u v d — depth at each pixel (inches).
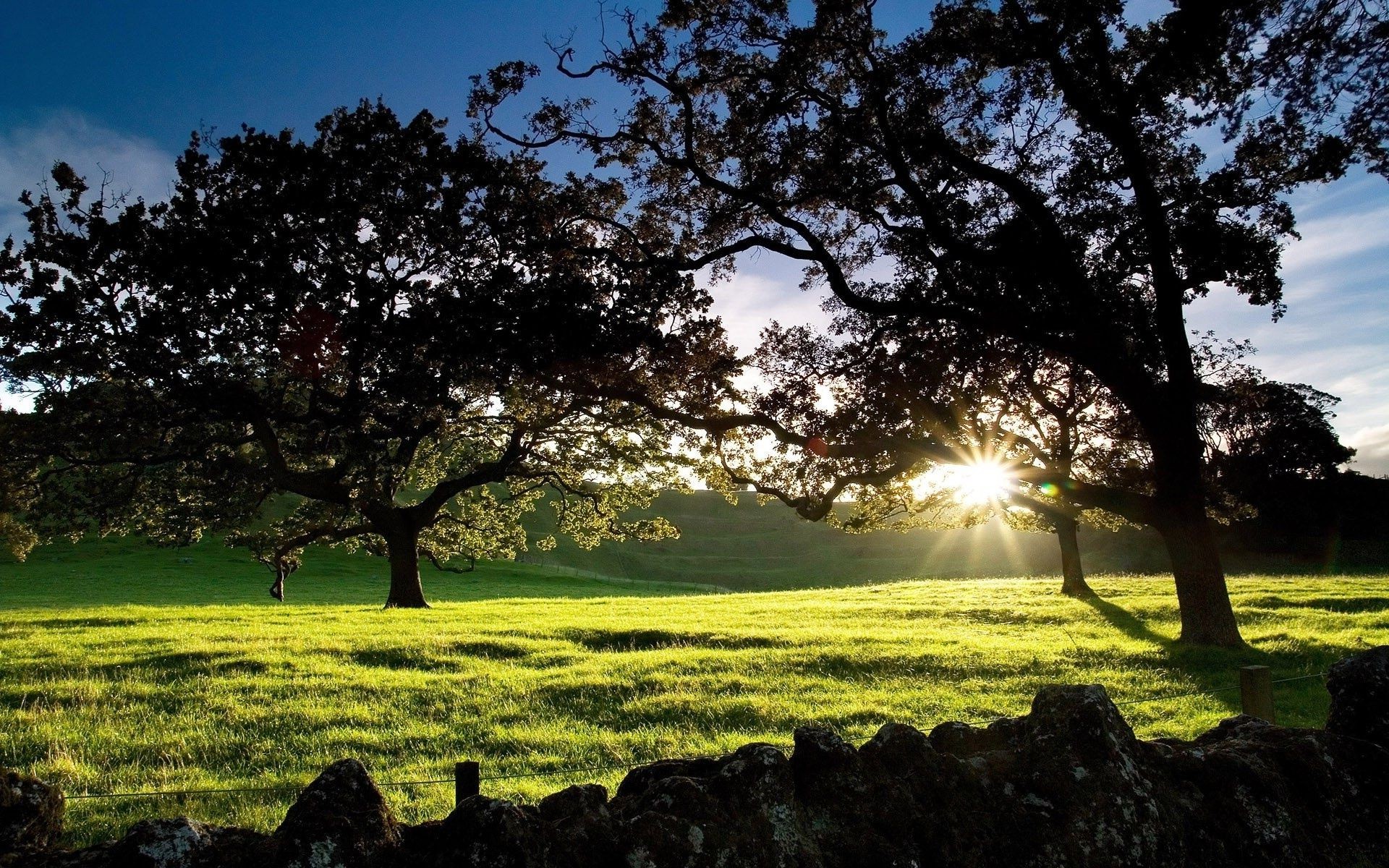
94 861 127.6
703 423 778.8
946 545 4527.6
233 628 878.4
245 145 789.9
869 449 765.3
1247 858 174.1
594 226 836.6
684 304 766.5
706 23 726.5
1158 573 2379.4
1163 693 550.3
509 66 754.2
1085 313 717.9
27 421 1067.3
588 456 1481.3
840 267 852.6
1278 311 739.4
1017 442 1116.5
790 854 140.6
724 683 584.1
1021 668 639.1
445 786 355.3
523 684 581.9
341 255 810.2
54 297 832.3
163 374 872.3
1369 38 461.7
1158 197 717.3
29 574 2298.2
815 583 3927.2
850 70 729.0
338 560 2933.1
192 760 403.2
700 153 804.0
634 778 167.8
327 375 920.9
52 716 478.6
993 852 154.3
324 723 475.5
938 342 785.6
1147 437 776.3
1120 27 702.5
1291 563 2249.0
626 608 1194.6
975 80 717.9
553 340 708.0
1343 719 211.2
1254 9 520.4
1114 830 159.2
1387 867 181.9
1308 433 2129.7
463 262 791.1
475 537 1636.3
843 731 455.8
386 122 799.1
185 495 1236.5
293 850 125.3
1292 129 590.9
